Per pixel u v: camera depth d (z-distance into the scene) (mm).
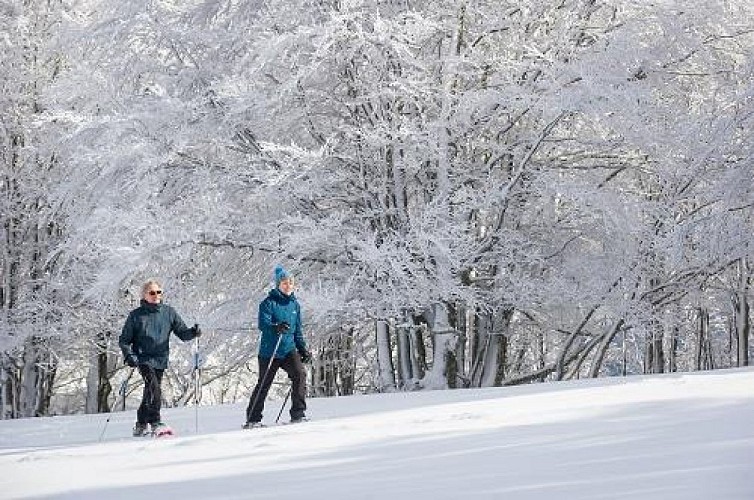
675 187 26594
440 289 24078
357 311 24641
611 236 26953
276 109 25312
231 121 25844
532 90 25281
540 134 24969
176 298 26906
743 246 25141
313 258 26797
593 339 29203
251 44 26672
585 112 23906
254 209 26906
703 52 27062
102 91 27375
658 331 28656
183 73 27281
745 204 24922
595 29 27234
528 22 26672
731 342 47906
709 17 26344
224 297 29531
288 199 26000
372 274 24562
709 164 26312
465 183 26641
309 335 28062
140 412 12945
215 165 26969
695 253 25688
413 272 23359
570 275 27812
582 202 24906
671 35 26250
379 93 24281
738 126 25062
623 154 27922
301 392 12555
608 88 23406
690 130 24641
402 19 24234
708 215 24891
